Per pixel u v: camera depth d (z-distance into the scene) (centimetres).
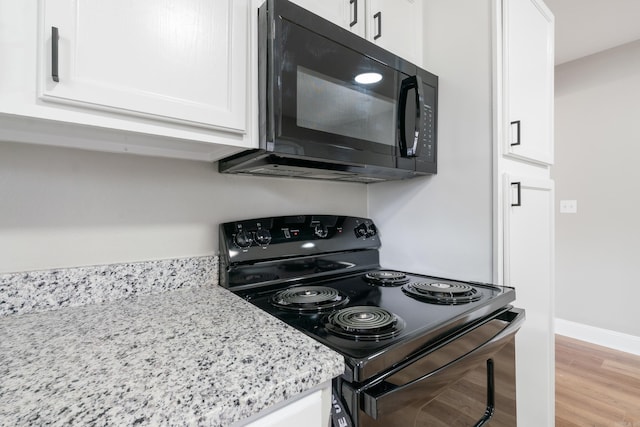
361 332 64
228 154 88
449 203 119
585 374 211
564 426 161
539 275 129
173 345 57
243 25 75
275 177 118
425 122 116
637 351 239
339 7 102
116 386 43
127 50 60
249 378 46
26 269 75
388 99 103
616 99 248
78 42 55
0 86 49
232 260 100
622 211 247
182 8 66
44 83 52
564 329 274
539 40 132
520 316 92
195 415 38
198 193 102
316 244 120
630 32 226
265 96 77
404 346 60
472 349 75
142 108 61
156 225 94
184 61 66
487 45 109
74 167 82
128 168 90
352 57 92
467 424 77
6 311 71
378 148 99
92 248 84
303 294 93
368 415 52
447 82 120
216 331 64
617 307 249
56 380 45
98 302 83
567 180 273
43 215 78
